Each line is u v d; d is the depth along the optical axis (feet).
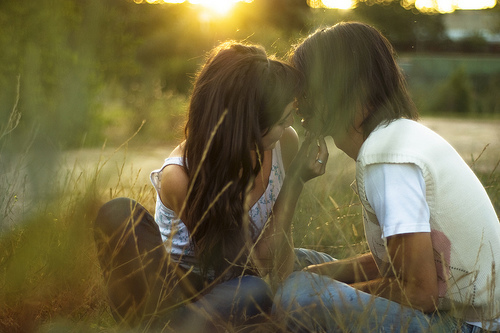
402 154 5.11
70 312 5.39
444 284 5.29
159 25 33.60
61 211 4.67
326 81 5.66
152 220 5.92
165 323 5.68
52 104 3.79
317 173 6.13
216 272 6.10
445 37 76.18
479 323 5.32
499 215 9.09
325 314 5.30
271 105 5.68
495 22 68.08
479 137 27.68
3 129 3.96
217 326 5.60
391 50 5.88
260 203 6.52
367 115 5.63
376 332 5.08
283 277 6.29
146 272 5.66
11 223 4.75
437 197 5.17
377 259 6.01
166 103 19.22
